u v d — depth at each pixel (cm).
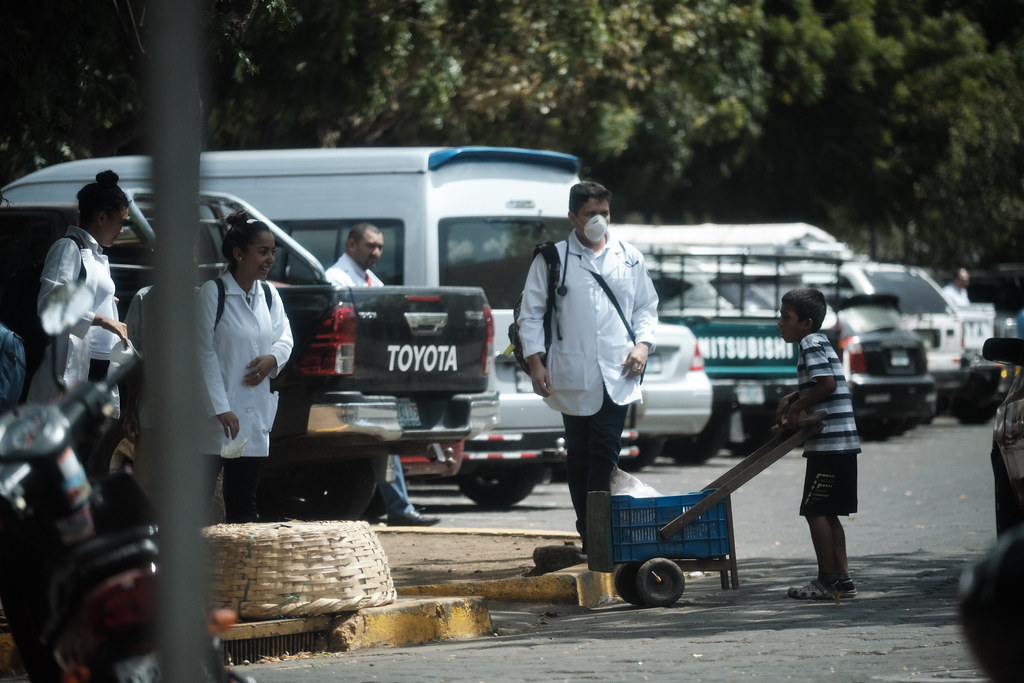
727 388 5044
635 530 2219
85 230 2116
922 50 10481
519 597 2291
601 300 2345
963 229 11256
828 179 10550
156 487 721
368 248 3170
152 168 712
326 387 2736
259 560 1809
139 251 2852
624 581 2250
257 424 2161
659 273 5184
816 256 5503
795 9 9781
